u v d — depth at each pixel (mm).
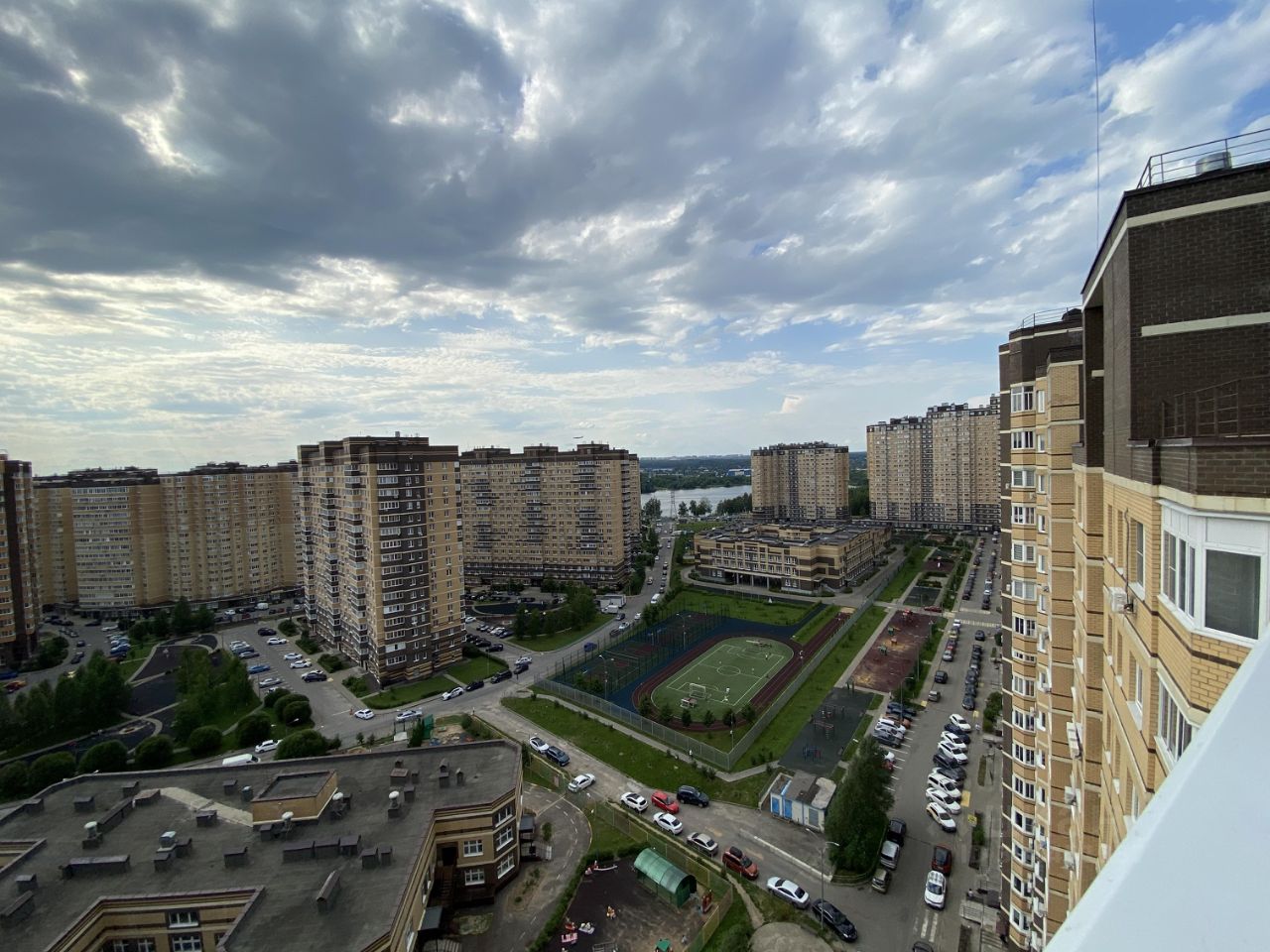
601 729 75188
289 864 40750
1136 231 15594
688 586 147125
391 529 91688
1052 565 30141
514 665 98625
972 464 196000
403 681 93250
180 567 143750
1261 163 13992
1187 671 11781
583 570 154125
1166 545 13273
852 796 49844
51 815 47125
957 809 56688
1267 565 10344
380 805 47469
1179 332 15039
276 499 155375
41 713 78750
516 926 44594
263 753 74000
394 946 35562
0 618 107438
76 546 138875
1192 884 3318
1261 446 10477
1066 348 29359
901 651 97938
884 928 43344
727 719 73375
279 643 117250
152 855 41781
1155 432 15359
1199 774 4406
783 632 110938
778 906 45312
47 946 34375
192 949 37750
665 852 52031
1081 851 23797
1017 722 35938
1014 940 36156
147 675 103562
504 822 48531
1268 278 14031
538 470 157500
